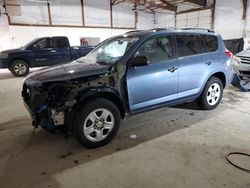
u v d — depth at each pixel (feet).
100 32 50.70
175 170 7.66
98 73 9.04
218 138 10.02
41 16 43.14
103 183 7.07
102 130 9.31
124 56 9.58
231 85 20.93
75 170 7.79
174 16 54.60
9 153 8.98
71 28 46.83
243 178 7.16
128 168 7.84
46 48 29.53
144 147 9.32
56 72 9.48
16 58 28.25
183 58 11.38
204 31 12.73
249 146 9.25
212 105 13.73
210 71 12.71
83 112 8.61
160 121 12.16
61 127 8.68
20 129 11.38
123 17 53.42
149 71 10.07
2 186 7.00
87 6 47.73
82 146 9.44
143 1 49.26
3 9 39.11
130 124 11.80
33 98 9.07
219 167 7.78
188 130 10.95
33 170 7.82
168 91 11.03
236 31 42.14
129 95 9.66
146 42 10.19
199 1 46.29
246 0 39.37
